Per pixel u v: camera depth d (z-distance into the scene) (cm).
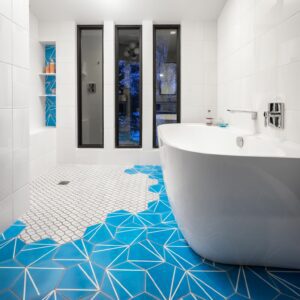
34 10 385
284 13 199
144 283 138
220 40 394
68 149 430
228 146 287
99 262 156
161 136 220
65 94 424
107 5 369
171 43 452
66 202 255
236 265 155
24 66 213
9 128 195
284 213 132
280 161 125
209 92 423
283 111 202
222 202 135
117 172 380
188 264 155
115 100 437
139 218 219
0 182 187
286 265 150
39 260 157
